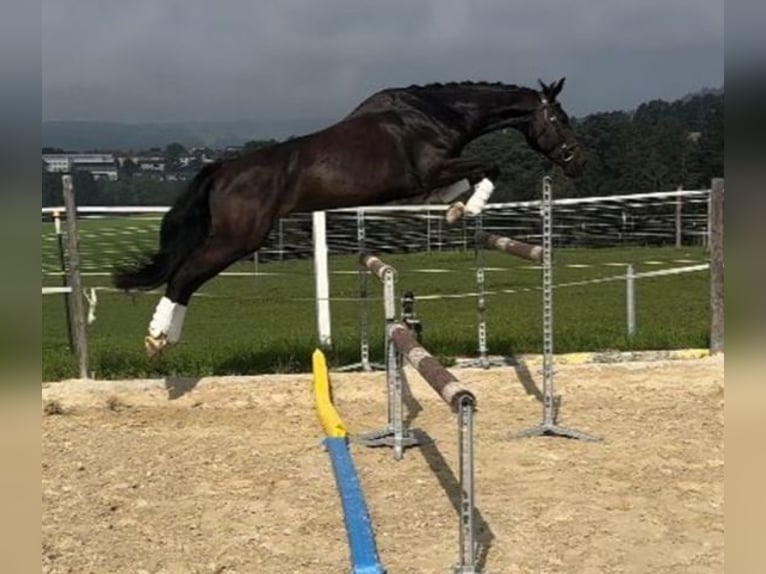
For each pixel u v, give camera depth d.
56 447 5.55
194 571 3.72
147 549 3.97
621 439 5.57
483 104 7.05
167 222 6.55
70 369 7.57
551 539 3.98
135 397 6.71
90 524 4.29
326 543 4.02
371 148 6.64
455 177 6.90
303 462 5.23
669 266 16.92
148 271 6.57
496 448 5.44
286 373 7.61
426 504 4.48
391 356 5.33
